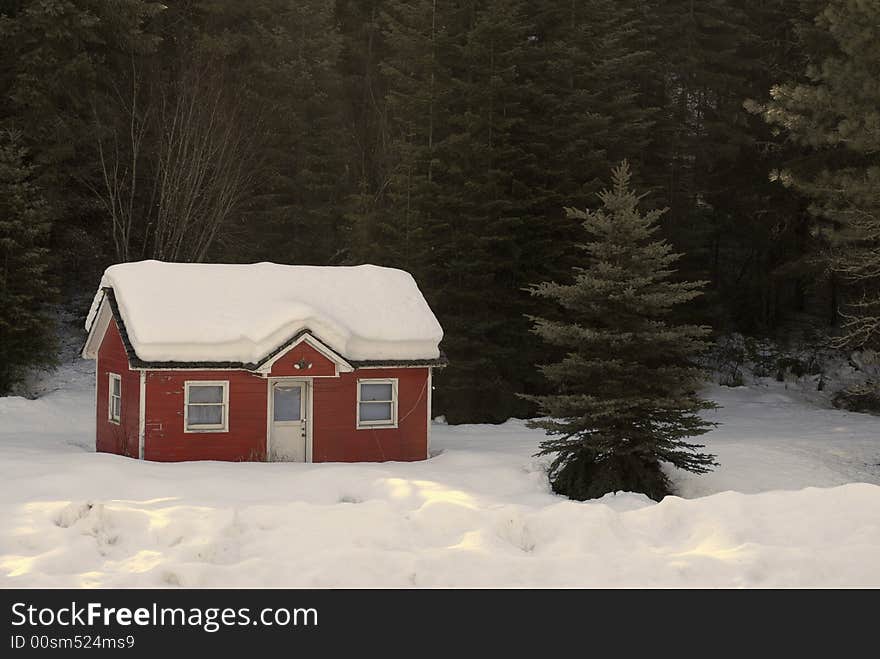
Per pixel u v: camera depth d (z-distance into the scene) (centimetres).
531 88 3675
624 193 2102
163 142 3894
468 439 2842
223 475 1917
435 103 3691
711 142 4631
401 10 3884
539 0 4116
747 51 4869
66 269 4212
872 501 1334
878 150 2864
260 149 4100
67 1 3409
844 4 2895
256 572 1141
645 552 1208
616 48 3962
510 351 3538
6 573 1142
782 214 4669
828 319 5069
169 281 2427
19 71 3488
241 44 4100
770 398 4200
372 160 4631
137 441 2206
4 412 3028
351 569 1146
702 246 4769
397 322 2491
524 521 1316
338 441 2364
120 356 2358
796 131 3064
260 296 2445
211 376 2241
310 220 4103
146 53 3919
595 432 2039
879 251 3134
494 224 3512
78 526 1309
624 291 2011
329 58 4288
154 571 1123
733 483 2242
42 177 3494
